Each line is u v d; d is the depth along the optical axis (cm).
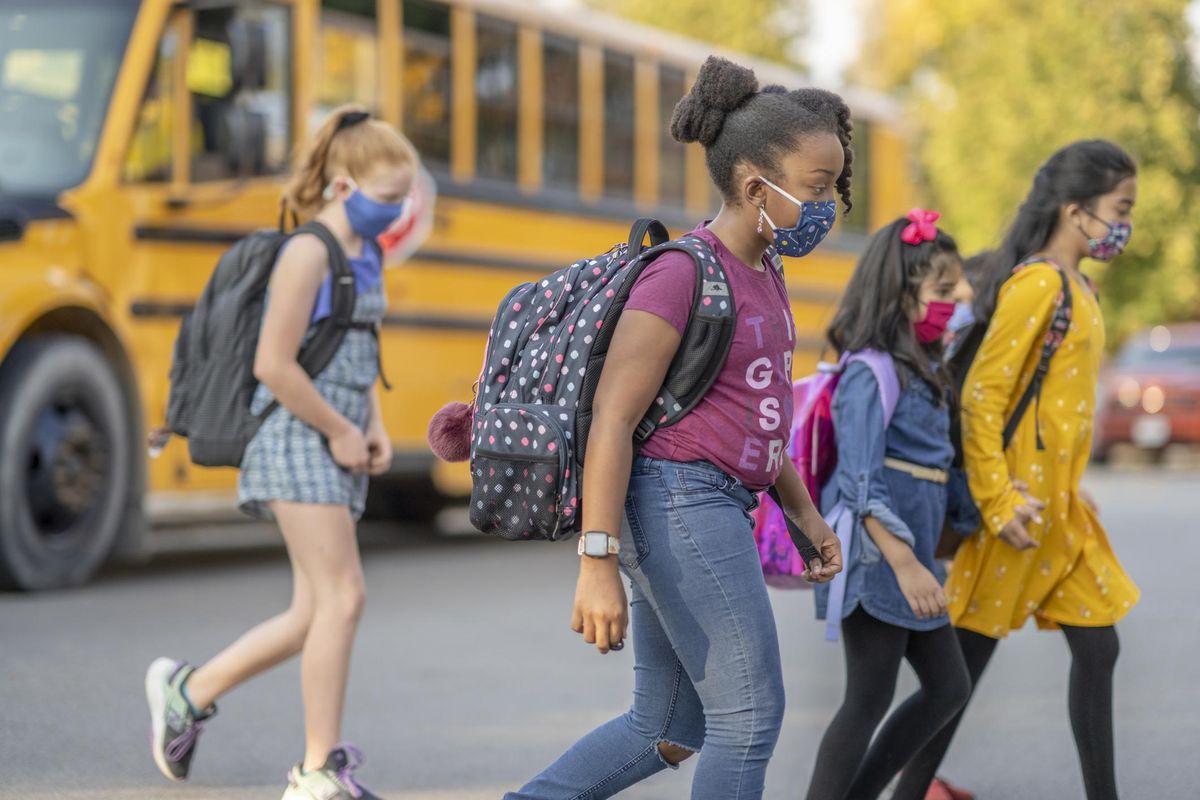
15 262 1573
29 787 902
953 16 5812
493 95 2120
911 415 754
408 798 905
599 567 555
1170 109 5400
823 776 733
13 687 1162
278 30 1823
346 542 830
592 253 2273
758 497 603
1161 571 1931
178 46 1731
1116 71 5400
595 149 2294
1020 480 810
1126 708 1177
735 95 591
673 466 578
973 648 827
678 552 574
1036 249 839
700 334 570
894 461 754
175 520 2609
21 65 1695
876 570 732
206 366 836
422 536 2388
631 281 576
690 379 573
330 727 818
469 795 914
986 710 1173
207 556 2073
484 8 2106
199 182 1733
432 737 1052
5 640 1344
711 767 581
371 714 1118
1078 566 816
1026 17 5562
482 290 2088
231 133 1748
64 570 1619
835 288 2734
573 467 570
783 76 2730
